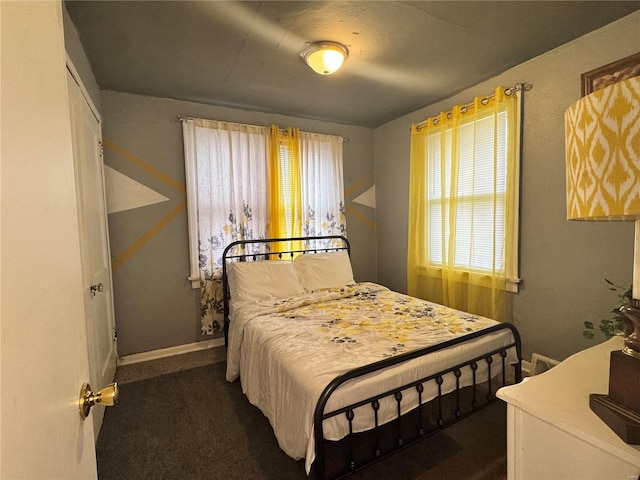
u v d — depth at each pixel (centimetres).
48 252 52
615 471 68
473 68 243
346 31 191
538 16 180
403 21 182
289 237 333
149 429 186
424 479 146
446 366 160
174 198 294
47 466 46
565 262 222
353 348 166
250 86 264
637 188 58
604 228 203
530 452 83
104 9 164
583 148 67
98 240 224
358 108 323
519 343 190
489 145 260
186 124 290
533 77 231
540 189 232
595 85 196
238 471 154
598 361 107
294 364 152
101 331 216
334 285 306
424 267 320
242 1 161
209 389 231
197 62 223
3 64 39
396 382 144
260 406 181
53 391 50
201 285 303
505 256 250
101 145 254
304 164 343
